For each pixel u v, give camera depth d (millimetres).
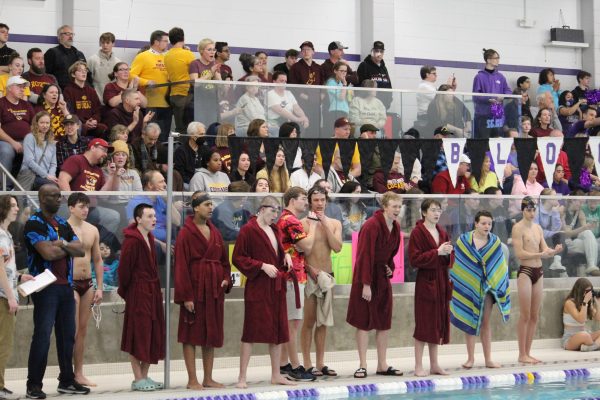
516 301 36594
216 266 27469
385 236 29797
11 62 37062
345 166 33406
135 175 34531
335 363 33156
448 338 30328
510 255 36531
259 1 49594
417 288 30172
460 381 29375
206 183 34656
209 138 35594
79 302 27641
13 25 43625
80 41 44281
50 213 26156
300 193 29703
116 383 28609
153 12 47094
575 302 36562
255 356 32219
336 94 39625
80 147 35938
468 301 31672
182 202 31312
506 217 36469
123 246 27047
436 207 30344
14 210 25844
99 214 30141
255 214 31578
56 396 25938
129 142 38969
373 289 29797
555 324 37250
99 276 27906
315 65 46594
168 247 27844
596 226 38281
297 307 28531
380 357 30266
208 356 27797
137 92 39281
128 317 27016
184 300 27000
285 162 34062
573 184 43594
